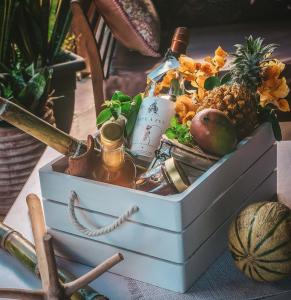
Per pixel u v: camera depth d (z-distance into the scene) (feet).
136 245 5.58
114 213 5.58
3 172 11.07
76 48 18.56
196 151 5.79
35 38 12.64
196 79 6.58
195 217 5.48
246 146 6.04
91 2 13.00
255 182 6.34
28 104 11.18
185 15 14.96
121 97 6.54
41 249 5.56
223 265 5.82
